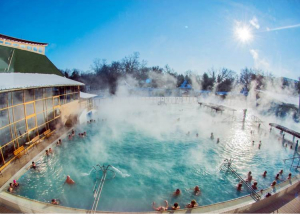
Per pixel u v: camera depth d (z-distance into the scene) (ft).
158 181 42.27
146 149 61.16
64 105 71.31
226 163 51.78
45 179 40.32
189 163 51.65
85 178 42.09
